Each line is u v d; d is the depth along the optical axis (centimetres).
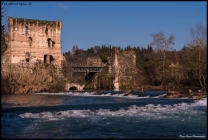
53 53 14212
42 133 3062
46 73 12475
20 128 3284
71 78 13300
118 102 6156
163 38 12694
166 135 3069
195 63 9862
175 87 10694
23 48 13262
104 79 12938
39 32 13825
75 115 4209
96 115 4247
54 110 4619
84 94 9619
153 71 12825
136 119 3978
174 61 13788
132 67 13262
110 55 13300
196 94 7250
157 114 4431
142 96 8038
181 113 4541
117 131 3228
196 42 9906
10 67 11356
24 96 8775
